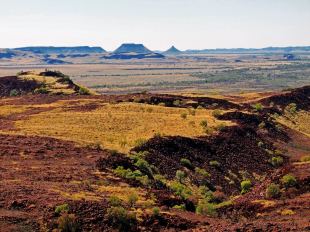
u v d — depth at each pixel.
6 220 33.78
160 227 36.00
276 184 52.84
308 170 55.00
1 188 41.47
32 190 41.19
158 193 48.59
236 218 44.84
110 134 83.88
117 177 53.06
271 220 40.97
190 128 92.50
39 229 33.19
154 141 77.31
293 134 115.69
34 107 115.50
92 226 34.31
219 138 89.38
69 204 36.66
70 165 56.47
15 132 79.56
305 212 42.69
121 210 35.72
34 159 58.69
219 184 70.19
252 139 97.31
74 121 93.88
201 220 39.59
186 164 72.38
